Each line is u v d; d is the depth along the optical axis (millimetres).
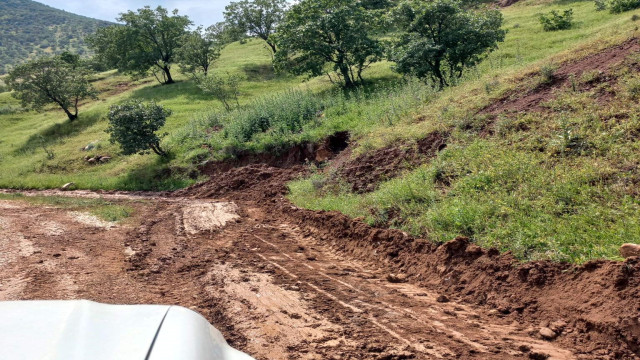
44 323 1841
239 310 5168
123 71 44562
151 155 22188
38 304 2010
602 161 6758
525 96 10031
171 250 8492
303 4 25328
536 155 7703
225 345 2217
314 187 12070
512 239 5684
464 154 8797
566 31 26156
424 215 7297
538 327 4316
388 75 26344
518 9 39906
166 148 22000
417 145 10492
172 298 5754
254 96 32469
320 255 7680
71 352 1670
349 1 24359
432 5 17656
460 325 4488
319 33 24391
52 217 12461
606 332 3852
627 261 4195
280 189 13812
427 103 13656
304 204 11031
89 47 46312
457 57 18328
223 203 13633
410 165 9984
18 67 33438
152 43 43531
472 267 5574
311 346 4148
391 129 12406
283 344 4230
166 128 26688
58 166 24344
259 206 12758
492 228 6152
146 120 20656
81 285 6344
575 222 5570
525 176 7094
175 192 17203
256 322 4797
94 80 52375
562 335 4098
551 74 10258
